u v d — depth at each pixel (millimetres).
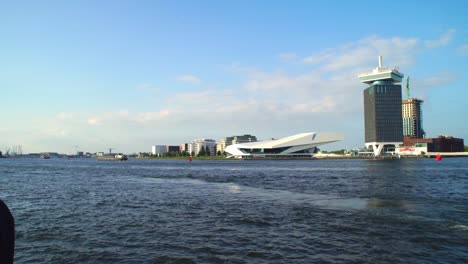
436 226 20156
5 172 86688
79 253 15711
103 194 38500
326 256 14859
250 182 53781
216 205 29562
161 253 15570
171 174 77688
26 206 29688
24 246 16969
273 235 18594
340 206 27969
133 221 22828
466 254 14914
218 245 16750
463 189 40000
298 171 87125
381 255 14898
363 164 140375
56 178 65375
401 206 27609
